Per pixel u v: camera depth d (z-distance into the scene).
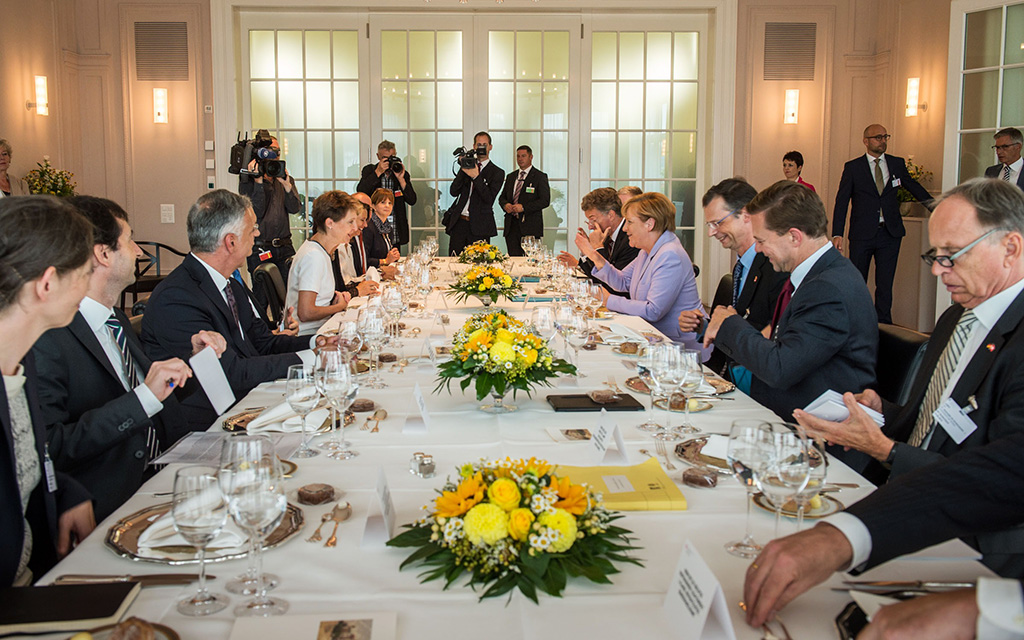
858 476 1.68
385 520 1.33
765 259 3.30
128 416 1.86
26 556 1.52
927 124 7.53
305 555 1.30
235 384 2.58
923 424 1.99
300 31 8.22
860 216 7.11
